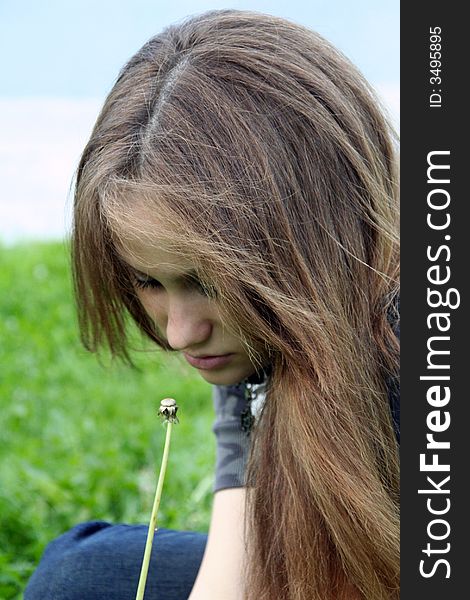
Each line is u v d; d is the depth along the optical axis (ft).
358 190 4.93
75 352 14.10
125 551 6.19
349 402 4.75
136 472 10.34
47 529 8.93
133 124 4.80
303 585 4.91
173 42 5.07
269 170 4.65
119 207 4.56
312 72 4.95
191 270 4.64
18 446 10.96
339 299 4.81
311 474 4.74
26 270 17.65
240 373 5.21
